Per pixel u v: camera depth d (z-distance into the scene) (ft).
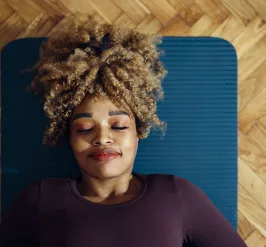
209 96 4.06
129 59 3.27
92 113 3.16
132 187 3.49
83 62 3.15
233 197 4.05
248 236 4.14
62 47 3.57
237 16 4.18
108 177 3.21
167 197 3.28
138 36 3.60
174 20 4.17
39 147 4.00
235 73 4.06
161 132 4.02
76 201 3.22
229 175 4.05
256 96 4.16
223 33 4.17
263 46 4.16
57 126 3.45
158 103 4.03
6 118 4.00
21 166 3.99
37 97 4.00
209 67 4.06
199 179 4.05
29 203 3.26
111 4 4.16
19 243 3.26
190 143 4.04
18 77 4.00
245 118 4.17
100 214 3.14
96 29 3.53
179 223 3.25
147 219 3.15
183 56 4.05
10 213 3.32
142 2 4.17
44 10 4.13
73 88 3.21
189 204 3.30
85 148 3.22
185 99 4.04
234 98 4.06
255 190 4.16
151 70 3.59
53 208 3.22
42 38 4.02
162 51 3.89
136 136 3.39
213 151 4.05
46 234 3.16
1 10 4.12
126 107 3.22
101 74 3.18
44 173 4.00
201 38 4.06
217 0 4.18
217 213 3.38
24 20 4.12
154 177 3.43
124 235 3.09
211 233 3.28
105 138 3.15
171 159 4.04
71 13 4.14
